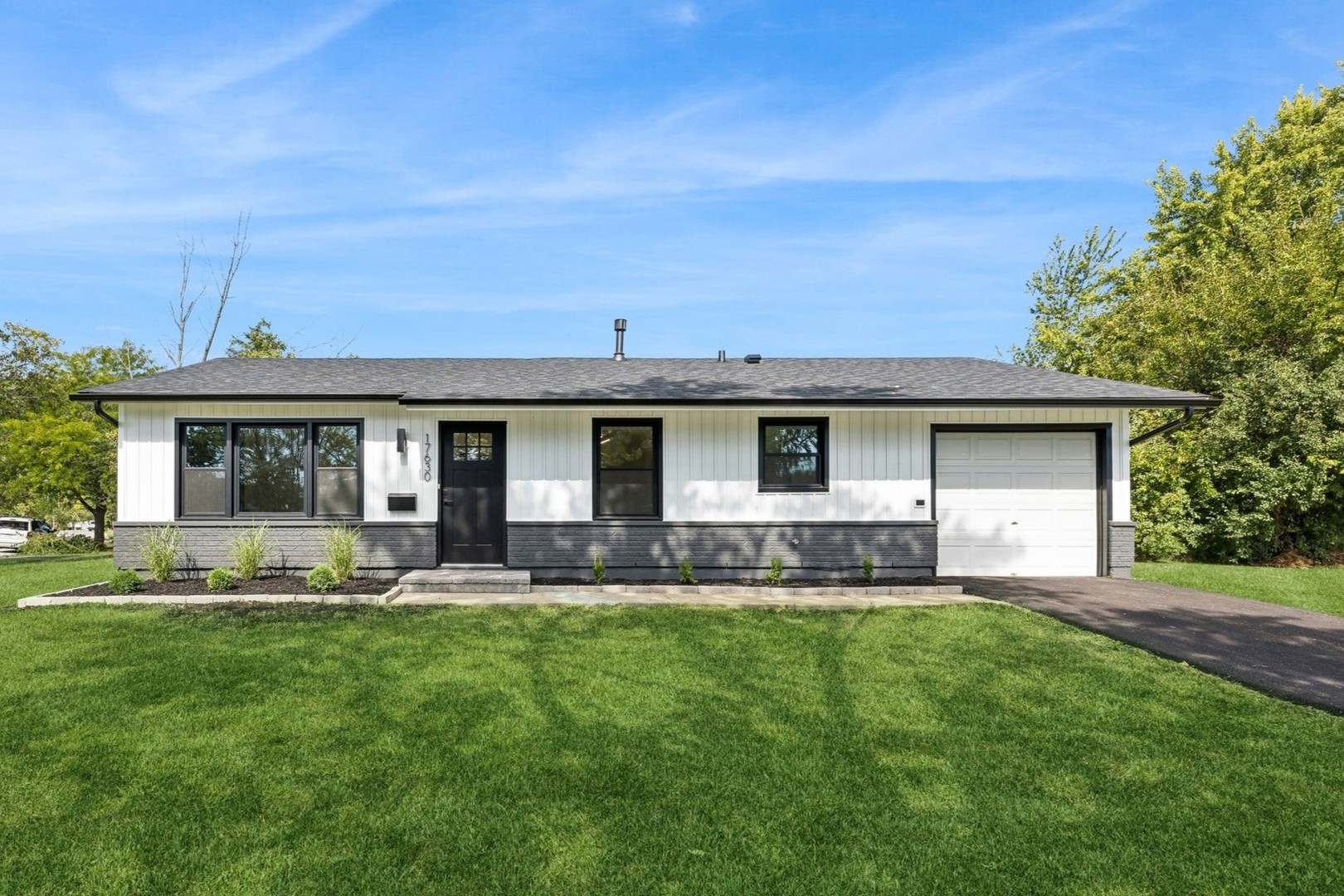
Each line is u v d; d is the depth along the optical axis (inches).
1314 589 402.6
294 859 120.5
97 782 147.8
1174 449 546.0
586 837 128.0
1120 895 112.9
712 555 414.0
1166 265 783.7
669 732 176.4
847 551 416.5
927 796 144.6
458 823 132.6
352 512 412.2
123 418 401.7
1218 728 179.5
